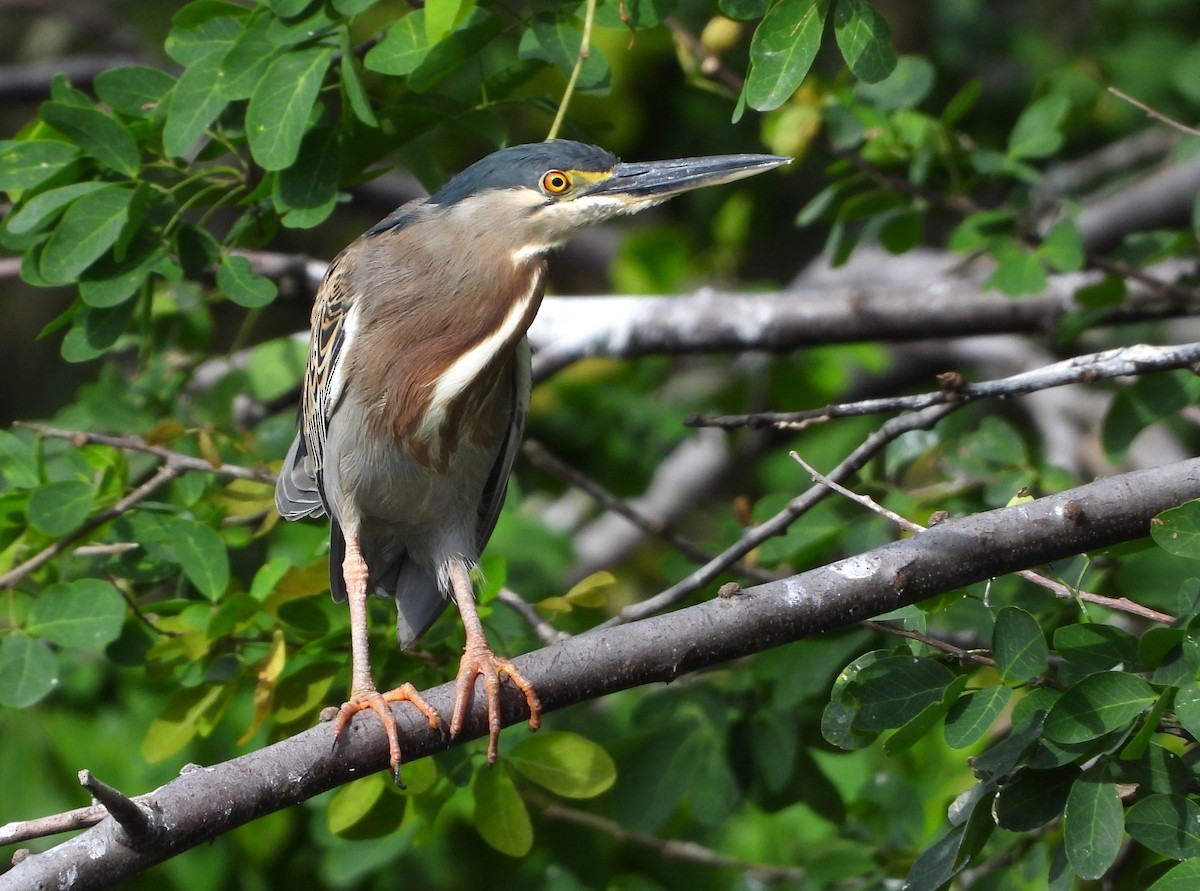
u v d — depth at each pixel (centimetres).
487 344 798
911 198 1055
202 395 1053
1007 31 1531
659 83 1455
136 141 822
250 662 809
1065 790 578
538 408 1341
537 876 991
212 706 805
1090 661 590
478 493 848
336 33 759
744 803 1005
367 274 811
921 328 1176
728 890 1071
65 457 890
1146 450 1306
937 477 977
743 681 891
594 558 1471
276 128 732
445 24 723
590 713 991
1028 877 781
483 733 675
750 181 1553
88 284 793
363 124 790
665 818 862
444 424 802
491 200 801
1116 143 1520
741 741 879
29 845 997
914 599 644
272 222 854
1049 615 780
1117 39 1509
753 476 1518
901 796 923
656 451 1366
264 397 1138
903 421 718
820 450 1419
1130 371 701
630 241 1460
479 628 713
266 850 991
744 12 701
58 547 845
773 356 1364
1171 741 784
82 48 1892
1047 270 1045
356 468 809
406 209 849
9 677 788
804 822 1106
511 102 848
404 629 821
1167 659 571
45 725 1027
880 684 595
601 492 900
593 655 658
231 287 802
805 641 855
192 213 1140
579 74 805
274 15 762
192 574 815
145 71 830
